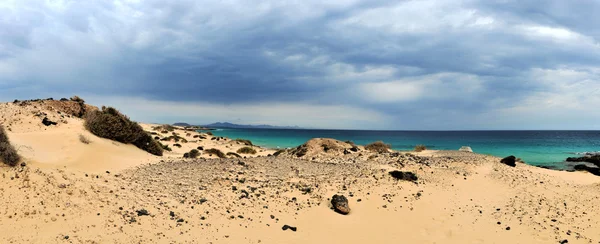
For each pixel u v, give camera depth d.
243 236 8.09
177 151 27.30
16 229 6.30
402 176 14.38
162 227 7.70
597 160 33.19
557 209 11.55
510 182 14.99
